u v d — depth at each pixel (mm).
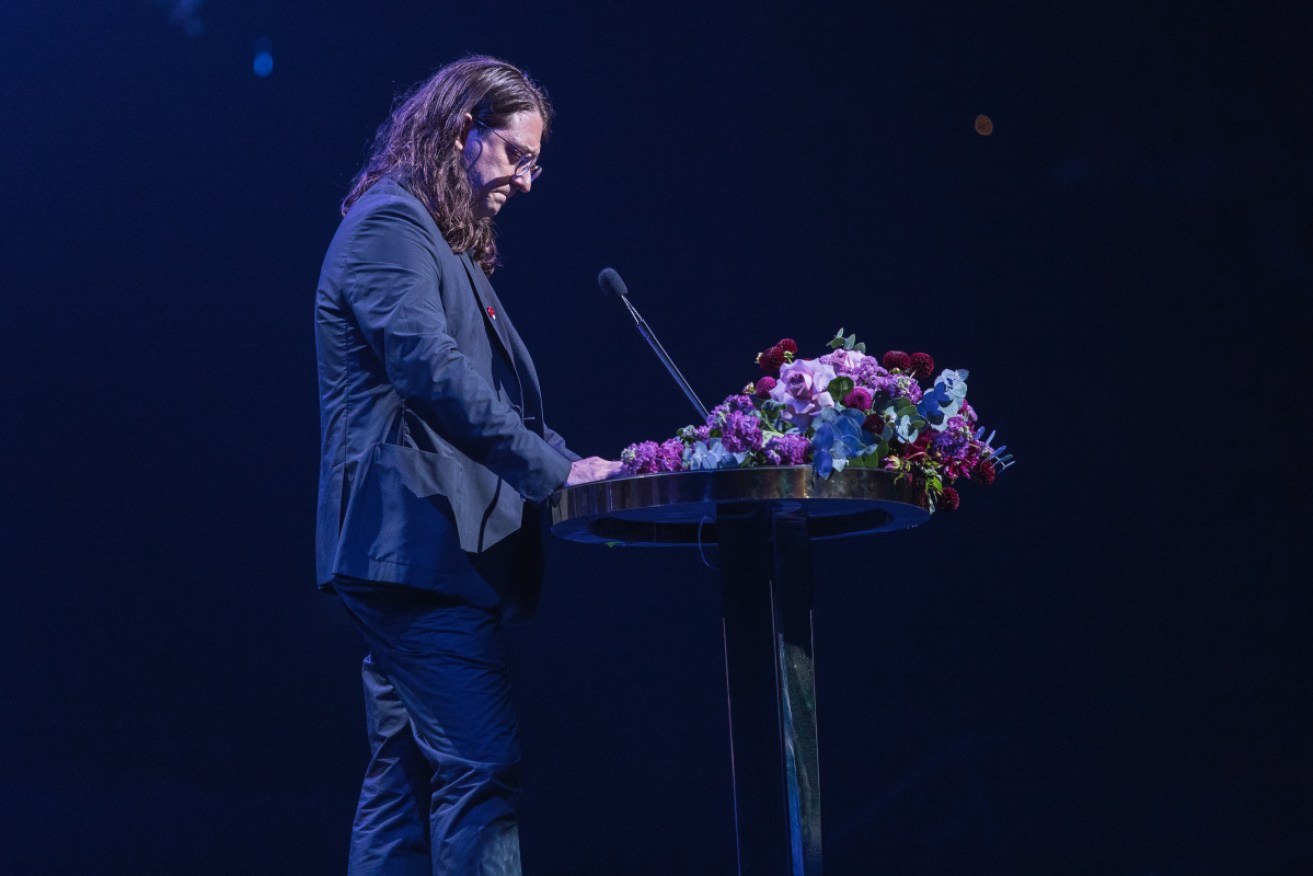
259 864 13398
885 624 16391
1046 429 16953
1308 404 16828
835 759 16047
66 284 16500
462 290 5863
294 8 16422
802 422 5121
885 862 14211
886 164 17156
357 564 5508
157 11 16312
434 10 16609
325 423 5812
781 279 16984
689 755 15961
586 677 16234
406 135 6219
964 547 16562
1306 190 16891
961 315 17031
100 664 16297
